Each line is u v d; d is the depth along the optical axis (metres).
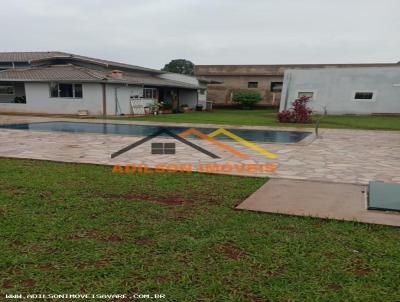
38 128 13.40
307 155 7.80
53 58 24.11
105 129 13.40
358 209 3.84
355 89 22.78
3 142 9.28
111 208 3.83
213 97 35.12
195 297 2.17
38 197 4.20
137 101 21.98
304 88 23.89
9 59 25.89
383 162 6.97
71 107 20.31
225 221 3.47
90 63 23.92
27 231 3.14
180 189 4.68
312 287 2.28
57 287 2.26
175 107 28.08
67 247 2.83
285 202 4.11
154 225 3.34
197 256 2.71
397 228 3.29
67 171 5.70
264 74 32.81
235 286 2.29
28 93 20.97
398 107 22.02
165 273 2.45
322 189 4.72
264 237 3.08
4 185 4.74
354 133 12.91
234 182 5.11
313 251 2.82
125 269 2.49
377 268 2.54
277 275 2.44
